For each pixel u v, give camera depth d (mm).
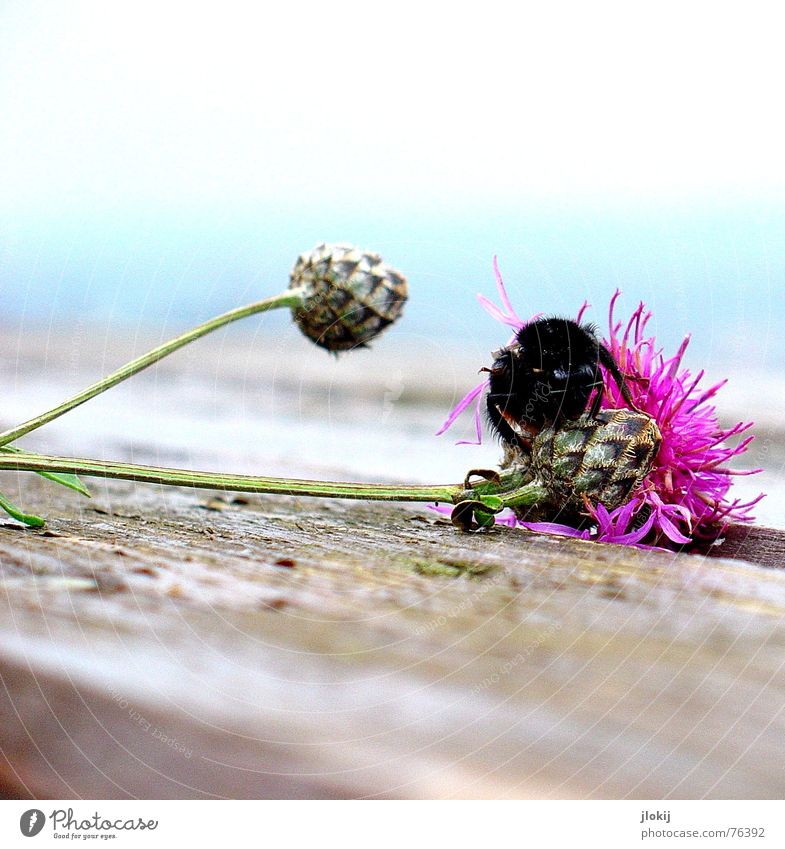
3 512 288
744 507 268
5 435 267
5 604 231
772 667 222
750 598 241
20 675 213
